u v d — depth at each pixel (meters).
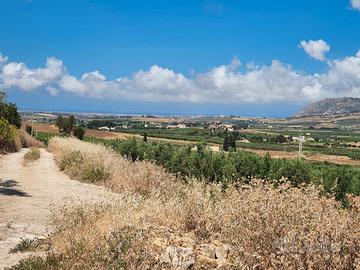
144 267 5.62
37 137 77.81
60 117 80.38
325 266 5.48
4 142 37.69
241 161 20.03
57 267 6.16
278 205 6.76
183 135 129.00
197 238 7.17
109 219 7.71
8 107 51.41
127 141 35.47
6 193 15.34
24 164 25.80
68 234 7.39
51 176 21.22
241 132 169.62
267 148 101.50
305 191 7.75
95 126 165.00
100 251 5.99
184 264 5.84
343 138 164.25
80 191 16.83
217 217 7.88
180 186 15.94
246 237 6.48
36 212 12.39
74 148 28.59
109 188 17.80
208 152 23.50
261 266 6.08
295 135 175.25
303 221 6.40
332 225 6.03
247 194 7.88
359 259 5.34
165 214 8.08
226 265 6.00
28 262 6.32
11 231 9.30
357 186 17.50
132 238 6.27
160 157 26.94
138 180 16.77
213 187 10.55
